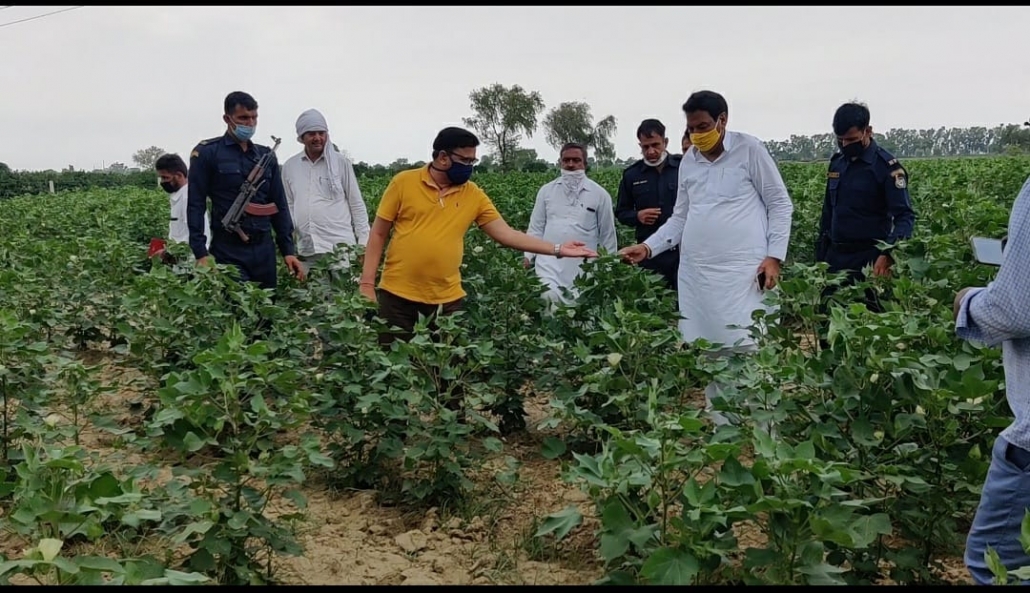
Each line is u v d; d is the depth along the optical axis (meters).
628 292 5.52
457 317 5.09
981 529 2.98
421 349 4.43
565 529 2.82
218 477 3.29
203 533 3.27
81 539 3.90
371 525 4.45
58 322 7.03
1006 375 2.93
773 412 3.56
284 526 4.29
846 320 3.86
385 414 4.31
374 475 4.85
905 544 3.99
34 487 2.88
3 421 5.10
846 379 3.62
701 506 2.69
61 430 4.07
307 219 7.46
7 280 6.47
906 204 6.14
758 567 3.01
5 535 4.10
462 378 4.77
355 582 3.79
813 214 11.70
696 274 5.44
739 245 5.29
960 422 3.57
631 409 4.17
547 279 7.26
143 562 2.90
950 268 5.18
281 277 7.61
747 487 2.73
